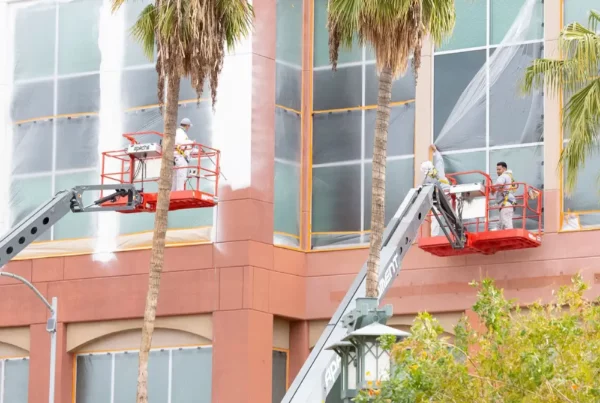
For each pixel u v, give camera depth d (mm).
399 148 62156
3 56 66688
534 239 56844
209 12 50250
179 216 61625
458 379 31172
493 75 60531
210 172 61125
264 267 60438
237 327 59562
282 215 62062
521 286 58125
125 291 62188
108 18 65000
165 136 51594
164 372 61500
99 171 64125
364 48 63219
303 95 63625
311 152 63219
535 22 60156
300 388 42469
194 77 50562
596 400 30219
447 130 60938
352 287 48594
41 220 49406
